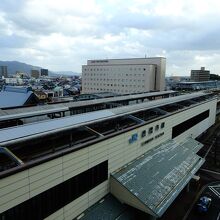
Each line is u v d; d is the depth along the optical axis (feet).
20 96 176.96
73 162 60.95
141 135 94.48
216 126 238.48
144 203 69.21
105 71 467.52
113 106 128.77
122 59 447.83
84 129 76.43
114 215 68.85
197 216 90.12
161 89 415.85
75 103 113.70
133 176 80.53
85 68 501.56
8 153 52.60
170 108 151.43
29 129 62.54
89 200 68.49
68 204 61.05
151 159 95.91
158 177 84.89
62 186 58.75
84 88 508.53
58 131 63.82
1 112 84.17
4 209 45.50
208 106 196.03
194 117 160.25
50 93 340.80
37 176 51.57
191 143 135.74
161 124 110.32
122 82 442.09
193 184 113.80
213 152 162.81
